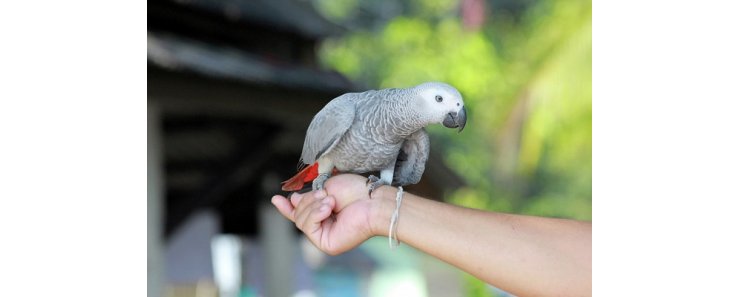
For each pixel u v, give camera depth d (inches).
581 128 402.6
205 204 184.5
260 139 185.2
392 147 77.5
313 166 80.7
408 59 553.0
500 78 521.7
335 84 201.3
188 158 202.2
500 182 496.4
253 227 260.7
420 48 553.3
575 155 460.4
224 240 312.8
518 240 67.8
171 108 172.7
